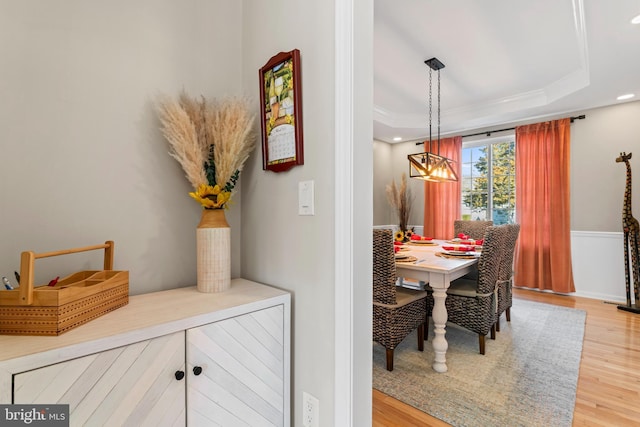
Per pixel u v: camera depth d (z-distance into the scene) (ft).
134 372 2.49
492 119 14.02
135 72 3.81
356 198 3.30
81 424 2.23
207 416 2.95
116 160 3.67
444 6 7.33
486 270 7.68
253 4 4.59
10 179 3.00
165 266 4.09
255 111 4.53
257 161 4.47
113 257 3.50
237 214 4.79
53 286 2.83
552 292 13.37
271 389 3.52
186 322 2.81
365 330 3.42
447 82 11.52
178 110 3.68
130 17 3.77
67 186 3.32
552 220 13.23
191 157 3.78
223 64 4.61
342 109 3.24
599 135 12.50
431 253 9.52
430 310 8.82
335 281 3.30
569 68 10.44
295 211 3.83
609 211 12.35
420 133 16.67
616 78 10.07
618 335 8.95
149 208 3.94
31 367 2.02
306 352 3.69
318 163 3.52
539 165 13.56
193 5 4.33
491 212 15.78
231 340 3.15
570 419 5.32
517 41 8.79
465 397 6.01
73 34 3.36
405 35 8.52
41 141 3.16
